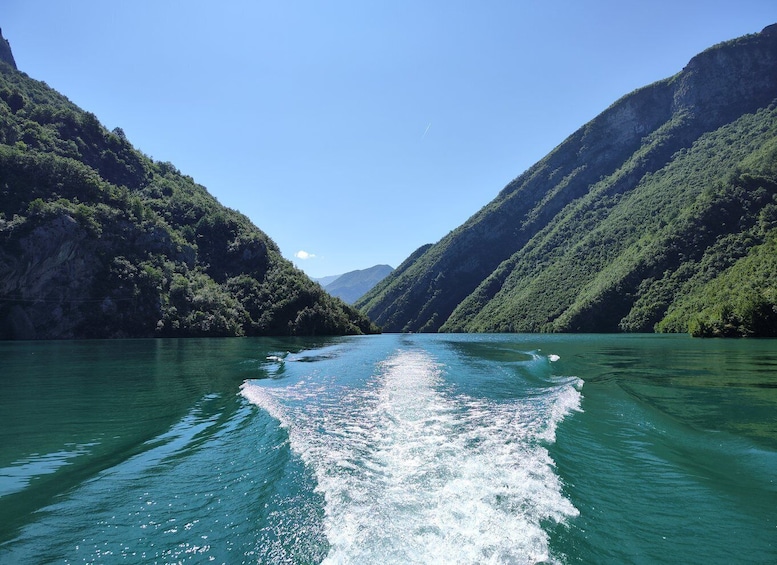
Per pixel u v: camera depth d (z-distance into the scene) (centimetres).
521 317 15850
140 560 653
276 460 1078
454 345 6122
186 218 12356
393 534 696
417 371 2891
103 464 1088
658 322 10475
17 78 13288
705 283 10112
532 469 996
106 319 8075
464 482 917
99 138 12756
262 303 10550
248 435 1314
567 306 14550
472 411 1634
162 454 1153
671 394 1953
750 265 8150
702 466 1027
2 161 8319
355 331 12050
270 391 2080
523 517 755
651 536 702
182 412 1664
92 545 699
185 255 10562
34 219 7719
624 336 8556
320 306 10769
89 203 9188
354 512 778
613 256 15388
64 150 11019
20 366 3262
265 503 827
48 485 957
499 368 3048
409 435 1299
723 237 10912
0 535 738
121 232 9119
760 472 985
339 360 3725
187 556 657
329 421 1481
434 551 642
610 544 676
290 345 6069
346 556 634
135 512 808
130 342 6681
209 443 1243
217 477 974
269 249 12725
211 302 9331
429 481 927
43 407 1773
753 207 10994
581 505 810
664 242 12125
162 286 9019
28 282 7488
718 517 771
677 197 15450
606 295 12331
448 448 1165
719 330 6562
